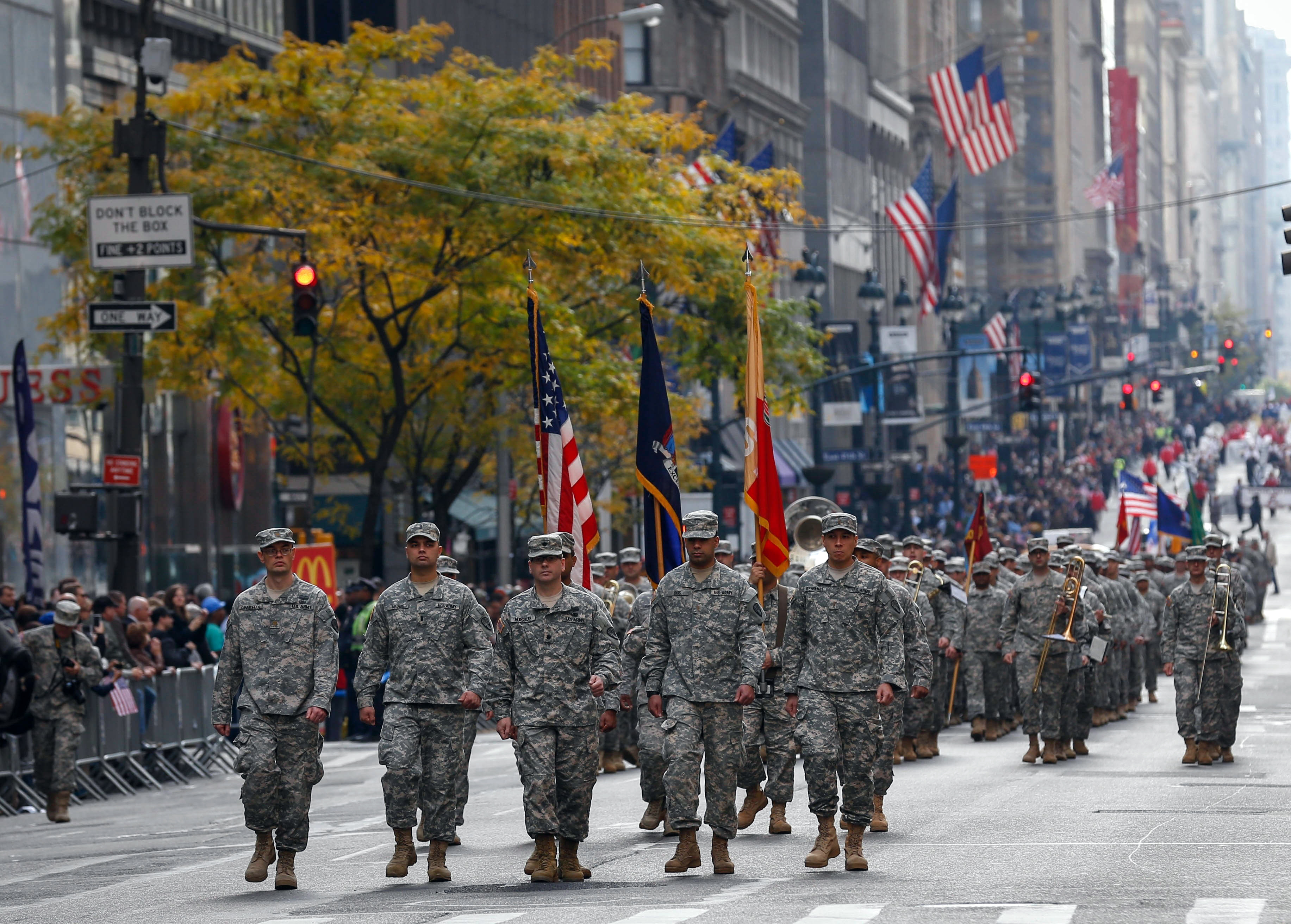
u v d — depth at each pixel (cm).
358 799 5197
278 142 8306
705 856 3547
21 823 5025
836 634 3288
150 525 9938
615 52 16262
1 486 8419
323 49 8275
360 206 8131
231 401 9244
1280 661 11562
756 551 3897
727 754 3262
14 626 5203
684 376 11231
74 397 7338
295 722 3288
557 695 3222
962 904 2781
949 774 5284
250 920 2823
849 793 3281
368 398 9225
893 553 6262
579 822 3241
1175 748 6169
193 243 5953
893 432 19150
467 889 3156
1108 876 3103
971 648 6638
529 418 9312
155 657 6041
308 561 7206
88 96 9575
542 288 8731
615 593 5266
